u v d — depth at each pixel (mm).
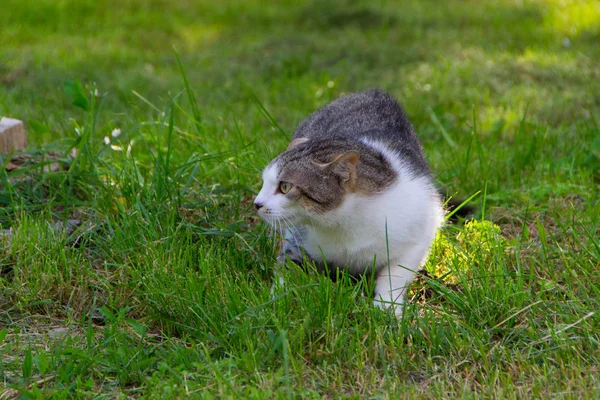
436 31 14109
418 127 9727
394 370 4770
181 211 6703
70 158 7270
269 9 16109
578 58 12078
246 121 9844
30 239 6055
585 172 7871
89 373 4746
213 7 16484
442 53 12609
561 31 13906
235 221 6672
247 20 15586
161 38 14297
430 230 5855
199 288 5406
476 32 14008
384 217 5504
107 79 11453
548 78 11305
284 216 5434
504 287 5508
